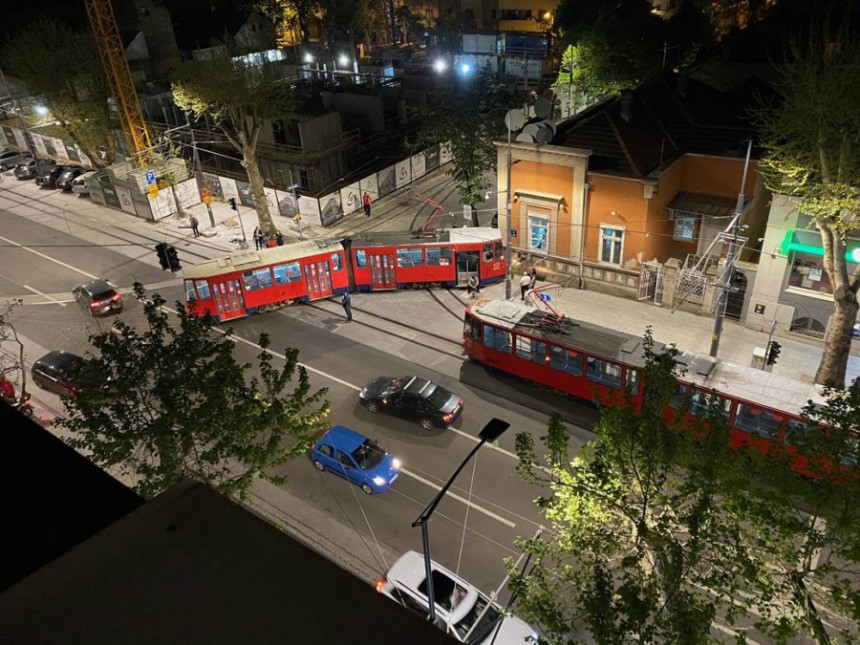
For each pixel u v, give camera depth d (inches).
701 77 1546.5
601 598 448.1
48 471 67.7
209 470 768.3
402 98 2080.5
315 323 1300.4
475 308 1077.1
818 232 1034.7
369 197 1803.6
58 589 59.9
